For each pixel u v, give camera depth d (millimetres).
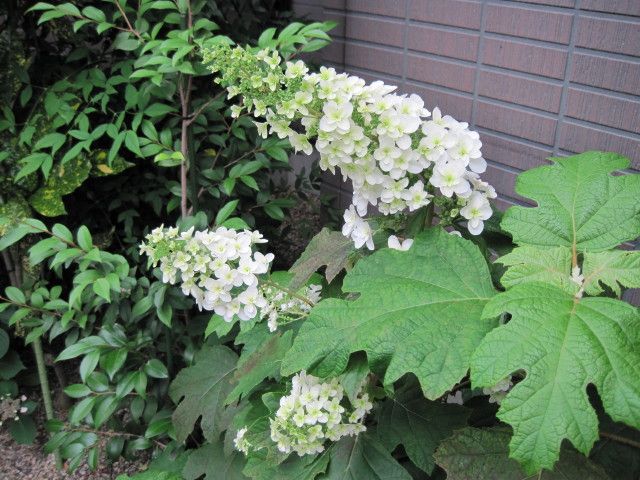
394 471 650
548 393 456
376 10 1261
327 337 545
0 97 1044
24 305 980
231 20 1201
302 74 580
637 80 875
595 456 632
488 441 610
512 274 549
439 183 591
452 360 510
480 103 1107
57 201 1041
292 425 620
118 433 1050
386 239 695
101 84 1013
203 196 1109
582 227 596
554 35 960
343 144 579
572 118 970
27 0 1058
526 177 646
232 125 1045
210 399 883
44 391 1145
